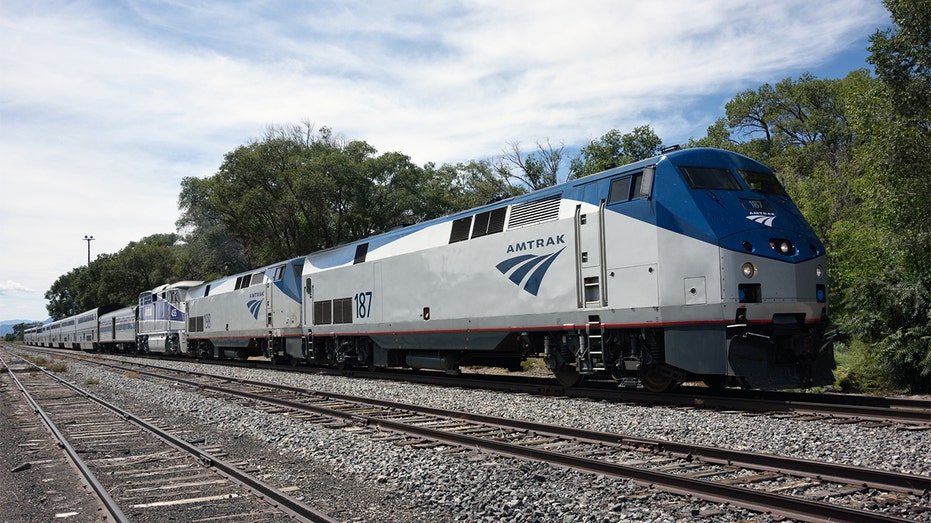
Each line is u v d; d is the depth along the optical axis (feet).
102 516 19.88
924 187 45.75
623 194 38.70
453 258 51.65
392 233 60.70
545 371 64.03
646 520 17.63
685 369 35.40
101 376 76.54
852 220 63.21
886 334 43.29
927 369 39.42
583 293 40.57
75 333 194.90
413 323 56.03
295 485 23.27
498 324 47.06
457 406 40.63
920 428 27.35
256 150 127.75
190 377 70.08
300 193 122.01
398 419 36.11
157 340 120.37
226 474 24.53
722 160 37.63
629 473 21.34
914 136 46.26
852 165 72.79
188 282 117.08
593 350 40.63
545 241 43.39
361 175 128.16
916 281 42.60
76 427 37.88
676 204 35.83
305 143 149.48
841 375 44.14
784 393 39.17
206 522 18.88
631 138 122.01
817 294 35.83
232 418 39.37
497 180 146.92
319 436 31.94
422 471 24.12
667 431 29.17
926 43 47.62
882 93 49.55
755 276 34.01
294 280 76.79
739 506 18.06
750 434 27.63
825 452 24.11
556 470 23.17
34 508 21.16
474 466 24.35
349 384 56.80
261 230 135.44
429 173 160.45
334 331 68.28
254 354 98.58
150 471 25.77
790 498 17.13
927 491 18.20
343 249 68.74
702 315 34.30
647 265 36.73
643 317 36.91
